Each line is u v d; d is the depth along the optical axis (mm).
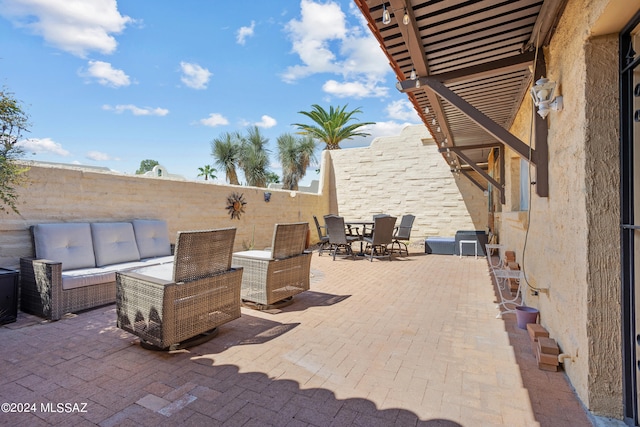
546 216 3092
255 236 8828
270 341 3154
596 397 2010
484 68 3164
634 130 1881
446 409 2088
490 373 2545
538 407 2100
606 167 1973
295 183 19859
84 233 4320
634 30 1833
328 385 2369
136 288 2920
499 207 8258
